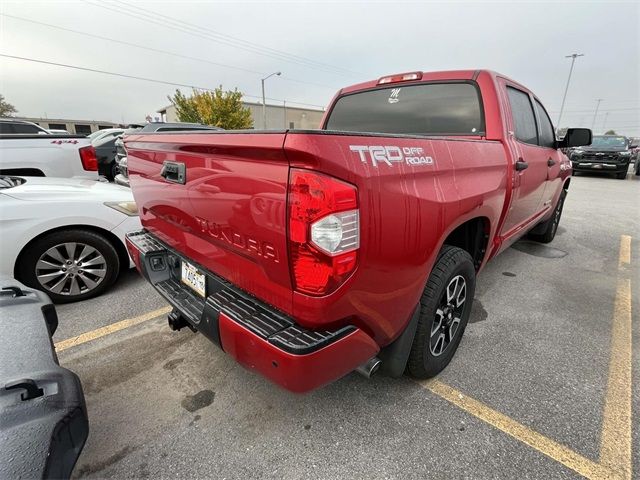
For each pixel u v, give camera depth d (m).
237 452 1.77
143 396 2.13
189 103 30.50
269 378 1.42
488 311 3.21
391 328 1.66
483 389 2.21
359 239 1.29
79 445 1.15
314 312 1.31
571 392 2.19
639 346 2.67
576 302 3.41
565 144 4.15
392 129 3.16
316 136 1.15
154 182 2.06
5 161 5.50
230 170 1.43
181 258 2.05
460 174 1.90
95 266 3.27
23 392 1.10
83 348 2.58
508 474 1.66
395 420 1.96
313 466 1.70
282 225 1.26
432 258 1.73
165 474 1.66
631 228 6.45
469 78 2.79
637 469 1.69
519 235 3.52
